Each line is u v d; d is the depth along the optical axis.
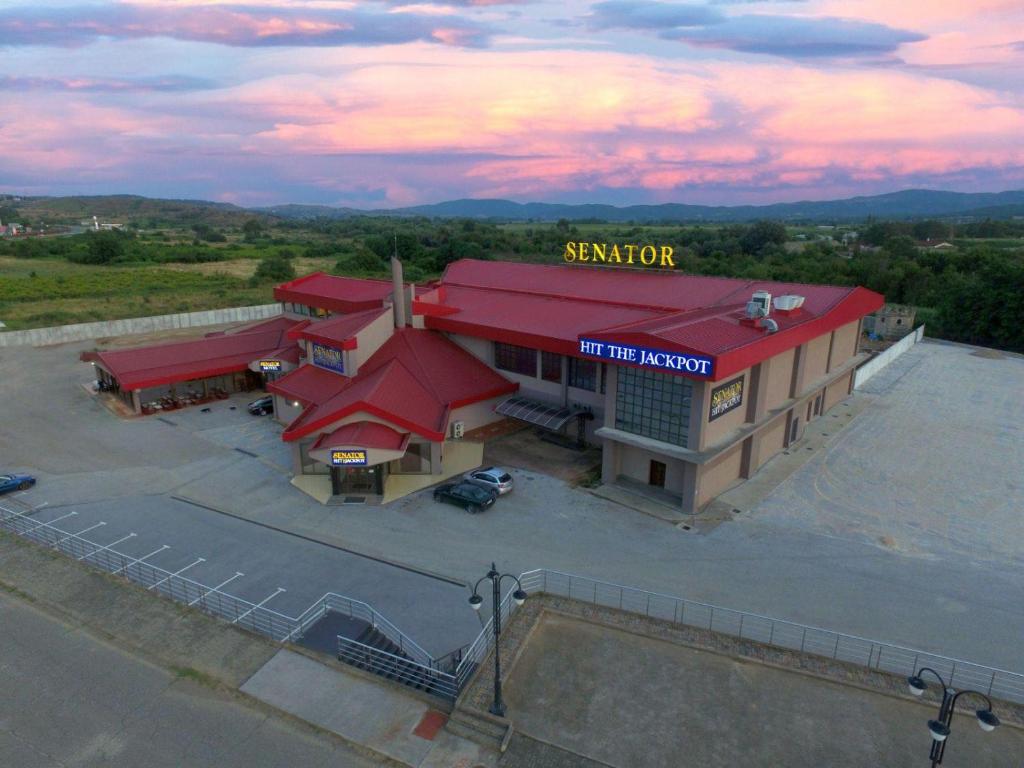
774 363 42.09
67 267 155.62
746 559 32.66
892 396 59.84
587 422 47.16
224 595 28.98
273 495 40.81
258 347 64.00
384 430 40.94
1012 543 34.12
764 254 157.75
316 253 187.88
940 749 16.45
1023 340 83.12
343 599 29.92
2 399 61.28
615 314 50.91
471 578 31.55
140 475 43.91
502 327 50.28
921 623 27.72
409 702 22.00
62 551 32.03
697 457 35.41
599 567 32.12
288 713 21.44
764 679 22.70
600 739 20.20
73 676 22.97
